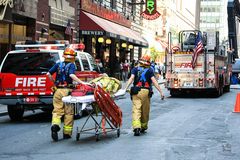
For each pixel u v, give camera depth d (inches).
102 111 450.3
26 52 605.0
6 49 1002.1
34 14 1101.1
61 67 460.1
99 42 1585.9
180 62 1090.1
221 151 403.2
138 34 2028.8
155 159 368.2
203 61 1077.8
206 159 369.7
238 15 1363.2
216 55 1089.4
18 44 666.8
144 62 483.5
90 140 459.5
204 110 773.3
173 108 808.3
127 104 893.8
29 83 594.6
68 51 460.8
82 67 672.4
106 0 1717.5
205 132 512.1
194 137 476.4
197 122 603.5
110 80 494.9
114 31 1528.1
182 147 419.5
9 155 386.3
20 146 429.1
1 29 975.6
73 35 1384.1
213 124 584.1
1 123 605.3
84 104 439.2
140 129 495.5
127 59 1904.5
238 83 1806.1
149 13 1892.2
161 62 2541.8
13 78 598.2
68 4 1333.7
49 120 639.1
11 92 597.3
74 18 1389.0
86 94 453.1
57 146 427.8
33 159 369.4
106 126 546.6
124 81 1750.7
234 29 1300.4
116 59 1787.6
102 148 415.8
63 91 457.1
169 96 1134.4
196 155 384.5
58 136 487.5
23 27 1090.1
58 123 454.6
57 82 462.9
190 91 1116.5
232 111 756.6
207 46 1167.0
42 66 597.9
